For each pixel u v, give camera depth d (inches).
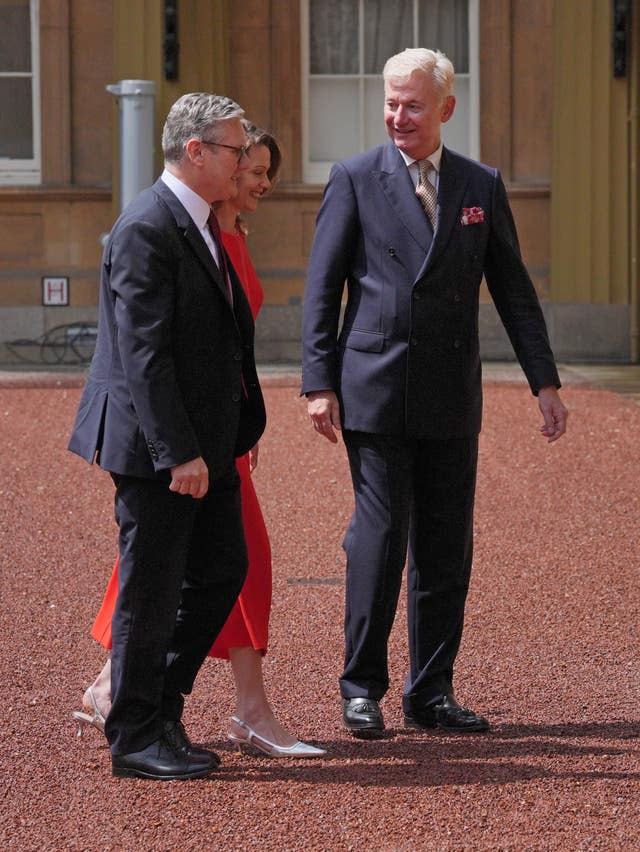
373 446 284.2
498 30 948.0
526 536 469.4
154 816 243.4
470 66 957.8
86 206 950.4
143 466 252.2
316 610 385.1
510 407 705.6
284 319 956.0
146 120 864.3
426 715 294.7
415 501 294.4
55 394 760.3
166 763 261.3
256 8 949.8
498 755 275.0
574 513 500.4
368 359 283.1
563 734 288.0
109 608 287.1
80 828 238.4
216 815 243.6
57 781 261.0
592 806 246.8
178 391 249.1
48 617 378.3
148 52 925.2
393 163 286.0
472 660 341.1
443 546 292.2
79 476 558.3
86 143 952.3
